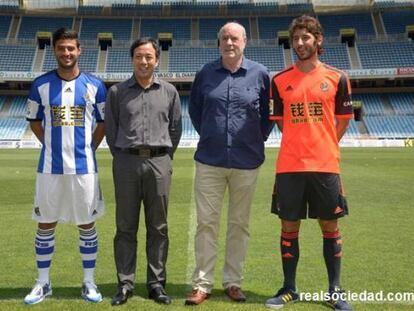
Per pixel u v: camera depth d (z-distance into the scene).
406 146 35.84
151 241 4.98
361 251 6.73
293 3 46.47
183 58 44.72
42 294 4.79
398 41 44.47
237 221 5.02
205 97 4.97
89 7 46.69
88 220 4.92
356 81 43.84
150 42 4.83
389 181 14.42
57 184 4.84
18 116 41.22
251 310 4.50
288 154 4.68
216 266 6.11
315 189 4.63
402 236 7.62
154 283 4.89
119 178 4.88
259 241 7.38
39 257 4.93
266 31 46.56
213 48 45.59
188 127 39.97
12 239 7.49
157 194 4.89
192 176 16.11
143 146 4.80
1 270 5.90
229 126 4.89
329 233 4.76
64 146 4.82
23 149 32.88
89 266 4.97
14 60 42.84
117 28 46.69
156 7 46.75
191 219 9.01
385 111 41.84
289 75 4.70
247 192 4.98
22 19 46.03
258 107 5.00
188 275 5.75
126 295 4.73
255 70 4.98
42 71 42.34
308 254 6.61
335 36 45.50
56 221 4.92
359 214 9.46
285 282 4.80
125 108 4.84
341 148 33.50
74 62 4.81
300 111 4.62
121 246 4.92
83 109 4.88
